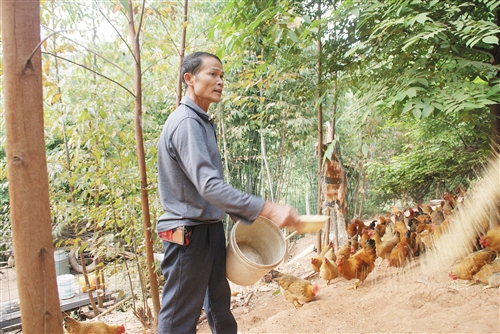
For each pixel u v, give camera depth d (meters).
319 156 4.43
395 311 2.65
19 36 1.35
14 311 4.78
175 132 1.68
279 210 1.47
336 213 4.61
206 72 1.84
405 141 6.96
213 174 1.53
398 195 7.05
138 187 3.39
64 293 5.03
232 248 1.89
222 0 5.42
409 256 3.16
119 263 3.84
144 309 3.61
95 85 3.53
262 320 3.38
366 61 3.28
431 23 2.58
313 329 2.66
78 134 3.33
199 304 1.86
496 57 3.00
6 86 1.35
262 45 3.63
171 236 1.77
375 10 2.93
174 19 3.40
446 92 2.44
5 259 6.21
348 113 2.89
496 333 1.96
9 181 1.36
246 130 6.22
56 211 3.69
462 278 2.73
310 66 3.88
